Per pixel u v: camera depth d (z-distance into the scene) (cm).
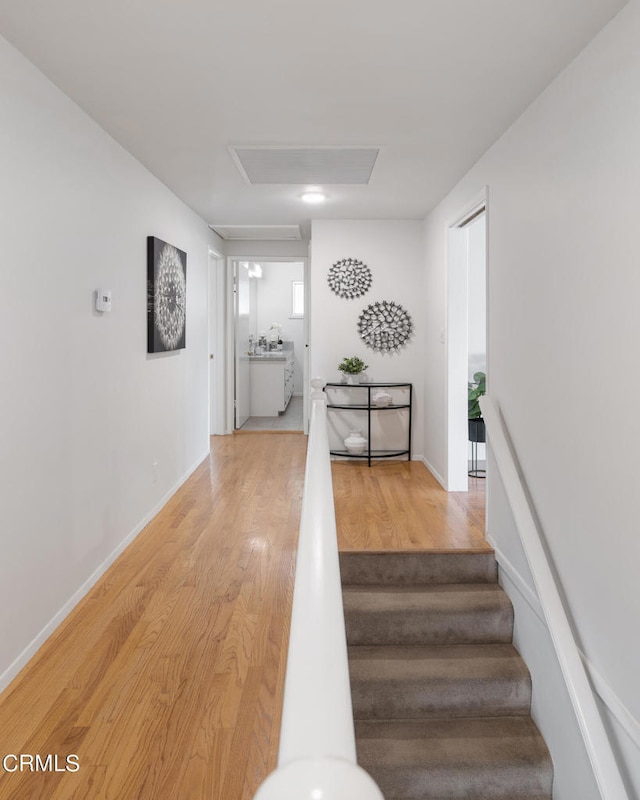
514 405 304
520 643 301
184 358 520
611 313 202
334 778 40
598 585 214
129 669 243
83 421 299
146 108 290
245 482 527
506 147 315
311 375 575
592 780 217
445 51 230
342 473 532
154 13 204
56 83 261
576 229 229
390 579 339
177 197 482
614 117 200
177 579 327
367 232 566
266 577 331
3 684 227
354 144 340
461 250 462
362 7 200
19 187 232
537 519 273
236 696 227
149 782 185
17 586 236
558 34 215
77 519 294
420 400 578
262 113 296
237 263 757
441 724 282
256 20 209
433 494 463
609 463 204
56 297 266
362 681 282
